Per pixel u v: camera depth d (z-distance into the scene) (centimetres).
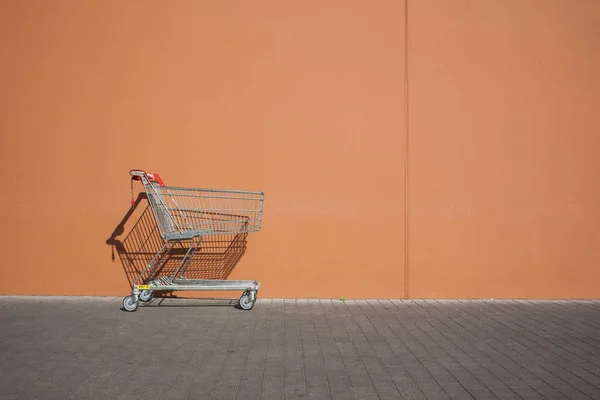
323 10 718
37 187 710
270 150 711
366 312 634
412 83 714
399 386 398
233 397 376
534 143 712
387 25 717
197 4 717
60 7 719
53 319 589
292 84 714
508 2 718
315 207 709
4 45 717
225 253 710
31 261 710
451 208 709
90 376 414
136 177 643
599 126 712
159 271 711
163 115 712
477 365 446
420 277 707
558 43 718
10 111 714
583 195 710
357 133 711
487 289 708
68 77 717
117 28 718
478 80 715
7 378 409
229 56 716
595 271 709
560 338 530
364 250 706
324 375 420
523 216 710
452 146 711
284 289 706
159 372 423
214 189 679
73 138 712
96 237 711
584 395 384
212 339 515
